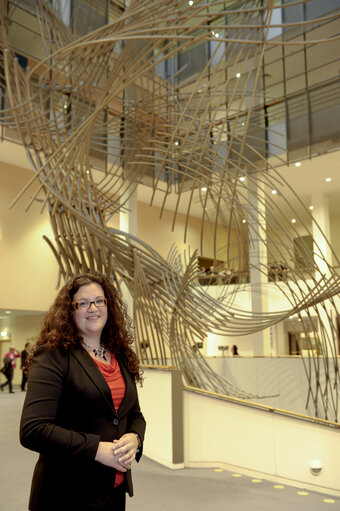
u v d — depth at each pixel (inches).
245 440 178.9
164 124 229.1
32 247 512.7
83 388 57.8
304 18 480.1
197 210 671.8
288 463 167.3
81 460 56.2
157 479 166.1
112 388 61.5
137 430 62.9
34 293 506.9
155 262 217.9
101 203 214.4
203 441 186.2
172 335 231.3
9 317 632.4
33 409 54.4
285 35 489.4
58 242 208.5
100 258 211.6
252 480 167.2
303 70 470.9
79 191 194.7
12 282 491.2
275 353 568.7
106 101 156.7
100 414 58.2
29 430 53.1
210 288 579.2
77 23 228.7
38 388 55.8
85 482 56.0
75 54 170.6
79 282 66.9
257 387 358.3
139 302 221.8
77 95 194.1
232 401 182.2
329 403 318.7
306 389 334.0
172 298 219.1
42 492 55.9
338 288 207.5
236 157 437.4
